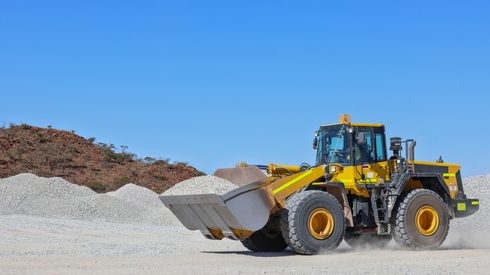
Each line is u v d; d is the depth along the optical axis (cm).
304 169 1451
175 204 1374
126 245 1557
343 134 1439
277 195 1271
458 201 1525
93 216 3023
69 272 966
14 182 3406
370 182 1425
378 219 1416
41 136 6531
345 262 1125
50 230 2017
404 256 1222
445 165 1548
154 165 6700
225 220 1269
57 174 5850
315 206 1279
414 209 1416
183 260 1155
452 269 998
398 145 1471
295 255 1273
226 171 2105
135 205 3294
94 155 6550
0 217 2477
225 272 973
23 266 1041
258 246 1401
